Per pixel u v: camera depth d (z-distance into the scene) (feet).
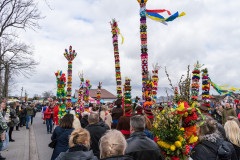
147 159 8.32
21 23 42.80
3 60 69.05
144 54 22.13
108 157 6.66
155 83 19.57
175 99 11.73
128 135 14.47
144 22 22.45
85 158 7.57
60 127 13.21
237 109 33.76
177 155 9.80
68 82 33.94
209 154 8.62
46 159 22.18
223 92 28.43
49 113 40.09
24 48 70.49
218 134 9.31
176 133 9.76
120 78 27.91
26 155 22.44
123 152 6.88
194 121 10.70
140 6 22.79
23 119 51.06
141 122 9.18
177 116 10.48
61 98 32.78
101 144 6.98
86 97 33.86
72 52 34.76
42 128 48.11
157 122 10.54
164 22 23.63
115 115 23.26
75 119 20.34
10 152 23.77
